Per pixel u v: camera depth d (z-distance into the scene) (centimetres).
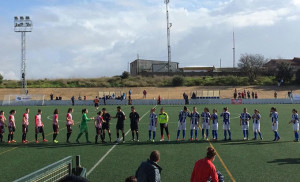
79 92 6850
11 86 7325
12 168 1200
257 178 1039
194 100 5197
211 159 705
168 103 5212
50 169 734
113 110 4078
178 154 1418
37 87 7256
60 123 2744
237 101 5059
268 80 6994
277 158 1328
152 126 1777
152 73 8225
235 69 9381
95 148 1579
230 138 1803
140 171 661
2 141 1825
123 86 7219
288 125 2405
